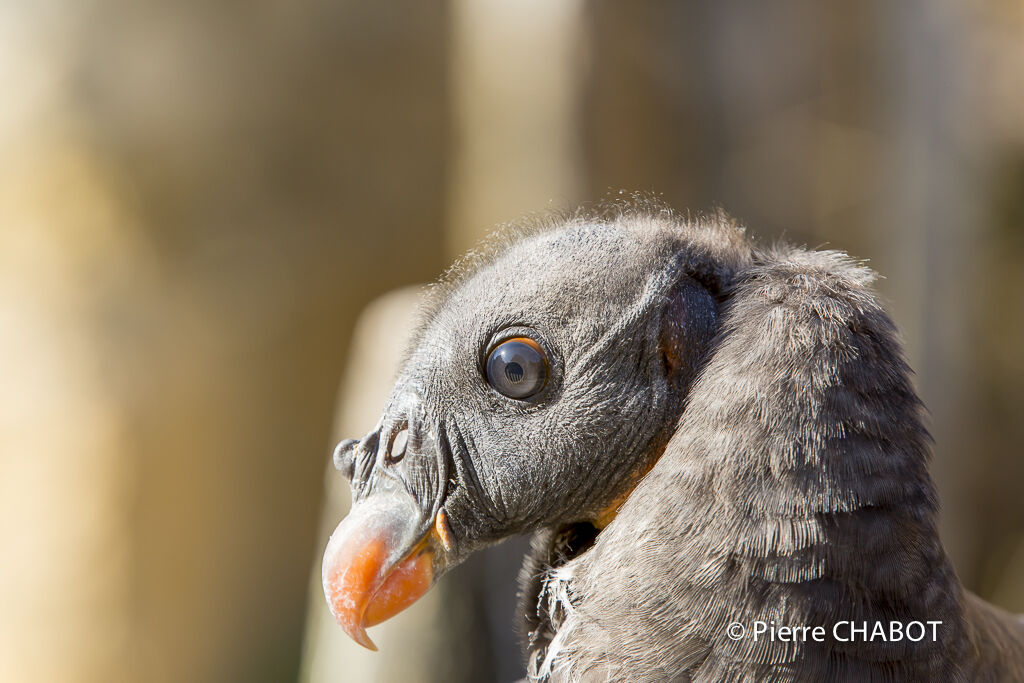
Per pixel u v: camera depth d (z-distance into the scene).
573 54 10.56
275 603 14.53
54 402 12.55
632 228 3.78
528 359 3.65
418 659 7.64
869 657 3.22
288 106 13.57
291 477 14.45
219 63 13.05
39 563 12.71
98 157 12.59
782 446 3.23
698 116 11.90
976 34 13.61
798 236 13.17
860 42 12.80
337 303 14.38
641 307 3.57
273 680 14.30
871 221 13.23
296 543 14.48
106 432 12.70
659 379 3.60
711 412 3.35
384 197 14.45
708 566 3.26
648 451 3.65
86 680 13.06
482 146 12.55
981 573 13.72
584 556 3.74
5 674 12.79
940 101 11.73
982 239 13.05
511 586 7.61
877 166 12.83
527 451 3.71
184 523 13.55
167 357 13.19
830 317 3.38
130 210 12.86
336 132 13.97
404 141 14.38
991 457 13.65
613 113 10.84
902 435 3.35
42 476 12.59
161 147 12.88
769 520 3.22
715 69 11.88
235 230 13.55
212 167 13.21
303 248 14.03
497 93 11.80
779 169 12.85
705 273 3.71
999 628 4.50
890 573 3.25
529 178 11.05
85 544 12.80
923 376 12.05
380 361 8.16
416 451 3.86
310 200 13.97
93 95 12.54
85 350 12.65
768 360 3.32
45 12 12.39
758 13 12.21
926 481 3.39
